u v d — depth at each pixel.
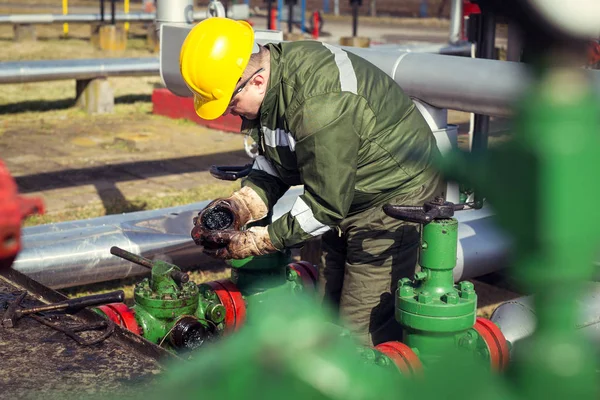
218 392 0.29
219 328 2.90
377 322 2.84
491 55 4.27
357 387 0.30
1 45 16.31
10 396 1.75
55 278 3.66
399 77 3.45
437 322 2.37
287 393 0.29
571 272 0.34
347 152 2.36
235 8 7.96
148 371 1.90
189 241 4.03
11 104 10.80
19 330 2.20
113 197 6.46
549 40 0.33
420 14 26.08
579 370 0.34
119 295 2.37
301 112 2.34
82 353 2.02
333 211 2.38
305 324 0.30
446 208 2.36
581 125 0.33
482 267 3.54
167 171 7.51
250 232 2.48
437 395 0.33
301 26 19.27
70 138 8.95
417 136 2.60
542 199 0.33
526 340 0.36
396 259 2.79
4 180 0.62
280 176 2.72
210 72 2.38
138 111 10.78
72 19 16.48
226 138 9.20
